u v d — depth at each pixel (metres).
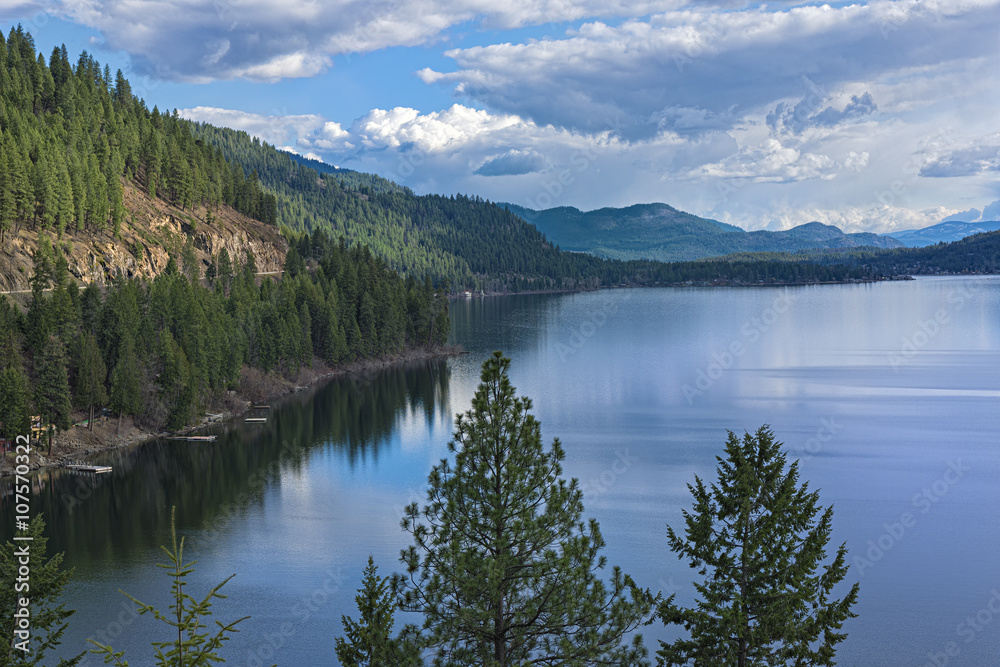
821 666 32.72
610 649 30.33
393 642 29.19
